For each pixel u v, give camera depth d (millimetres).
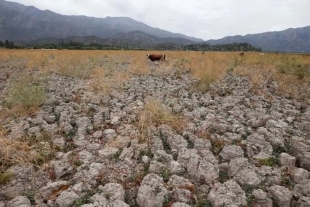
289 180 4344
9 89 10477
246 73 16359
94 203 3475
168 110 7070
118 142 5398
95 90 10180
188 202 3727
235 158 4711
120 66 19375
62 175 4320
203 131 6027
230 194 3680
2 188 3938
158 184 3918
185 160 4773
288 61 21281
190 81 13141
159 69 17312
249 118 7242
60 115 7133
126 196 3941
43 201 3771
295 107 8930
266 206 3674
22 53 31016
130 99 8805
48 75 14945
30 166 4484
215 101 9141
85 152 5062
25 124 6281
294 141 5586
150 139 5586
